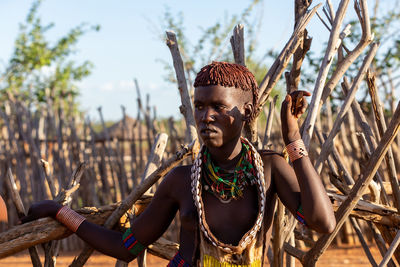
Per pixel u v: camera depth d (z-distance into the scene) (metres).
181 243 1.66
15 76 13.84
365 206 1.98
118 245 1.80
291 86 2.08
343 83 2.32
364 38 2.01
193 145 1.98
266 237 1.60
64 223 1.88
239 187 1.54
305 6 2.09
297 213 1.55
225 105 1.48
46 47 14.49
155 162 2.20
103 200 7.42
